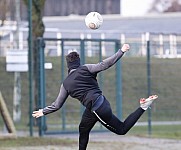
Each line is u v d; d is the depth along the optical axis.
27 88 64.38
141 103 24.52
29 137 43.44
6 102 64.94
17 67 50.06
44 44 45.31
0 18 77.25
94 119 24.31
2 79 67.12
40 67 45.28
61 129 47.72
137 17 100.94
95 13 24.55
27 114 61.34
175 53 67.88
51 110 24.67
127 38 82.81
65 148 38.19
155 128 53.16
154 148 38.91
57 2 136.38
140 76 65.12
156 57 58.91
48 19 101.81
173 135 48.25
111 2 140.12
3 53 77.75
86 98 24.05
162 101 61.19
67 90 24.36
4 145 39.56
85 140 25.03
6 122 43.16
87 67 24.22
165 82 64.06
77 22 99.75
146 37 76.12
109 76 61.81
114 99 59.16
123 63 65.25
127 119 24.47
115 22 99.38
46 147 38.69
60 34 76.88
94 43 61.19
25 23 91.62
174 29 94.69
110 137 45.53
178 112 59.12
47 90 54.94
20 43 64.56
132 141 42.91
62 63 46.53
